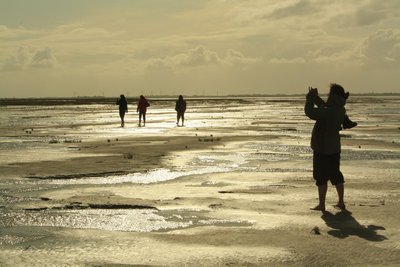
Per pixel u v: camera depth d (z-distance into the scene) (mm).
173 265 7324
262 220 9977
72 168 17562
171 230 9375
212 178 15398
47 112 89438
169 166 18125
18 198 12461
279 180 14891
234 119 56250
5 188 13836
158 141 28125
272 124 45688
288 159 20156
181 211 10914
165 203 11734
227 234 8984
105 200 12094
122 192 13148
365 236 8734
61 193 13055
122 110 42625
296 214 10453
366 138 30531
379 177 15352
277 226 9492
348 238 8625
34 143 27969
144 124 44031
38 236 9047
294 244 8297
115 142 27766
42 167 17828
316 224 9594
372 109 88750
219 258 7621
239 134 33469
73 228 9625
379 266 7227
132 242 8578
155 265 7324
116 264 7375
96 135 33469
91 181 15047
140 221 10109
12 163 18906
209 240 8633
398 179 14953
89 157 20797
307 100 10742
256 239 8633
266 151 23016
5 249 8227
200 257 7680
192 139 29328
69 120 57531
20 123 51531
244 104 144875
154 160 19781
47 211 11109
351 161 19453
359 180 14789
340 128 10820
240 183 14430
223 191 13180
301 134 33469
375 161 19438
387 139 29734
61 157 20859
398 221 9773
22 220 10281
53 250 8148
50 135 34188
